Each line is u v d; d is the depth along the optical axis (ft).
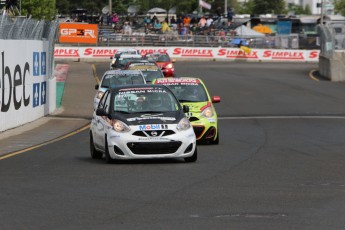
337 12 540.11
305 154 89.51
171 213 52.16
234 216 51.03
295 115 152.05
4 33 119.75
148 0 572.10
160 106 82.53
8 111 123.65
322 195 59.72
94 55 347.15
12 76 124.98
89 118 150.51
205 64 326.85
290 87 216.33
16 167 79.05
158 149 77.10
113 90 84.69
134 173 72.43
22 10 264.52
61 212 52.70
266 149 95.09
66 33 345.10
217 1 616.80
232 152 91.56
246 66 312.91
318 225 48.01
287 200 57.41
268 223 48.65
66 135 119.96
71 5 484.33
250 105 172.14
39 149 99.04
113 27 379.35
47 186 64.75
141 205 55.31
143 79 141.69
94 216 51.21
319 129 124.98
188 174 71.77
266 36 386.73
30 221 49.57
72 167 77.97
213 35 384.88
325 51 263.90
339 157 86.43
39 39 147.43
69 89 205.98
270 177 70.03
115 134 77.51
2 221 49.60
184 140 77.97
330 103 176.35
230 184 65.51
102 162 82.28
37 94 143.84
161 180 67.82
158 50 357.61
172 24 417.28
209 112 100.58
